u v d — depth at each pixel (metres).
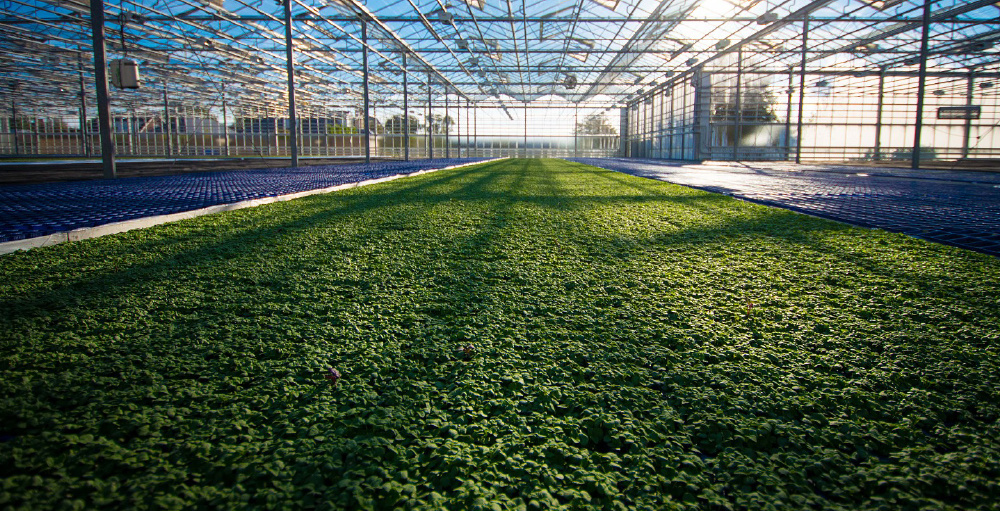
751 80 27.25
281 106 38.16
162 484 1.07
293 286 2.53
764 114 27.72
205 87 29.56
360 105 39.28
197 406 1.38
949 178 12.33
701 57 25.86
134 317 2.05
